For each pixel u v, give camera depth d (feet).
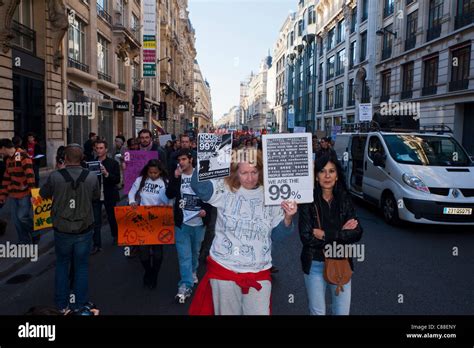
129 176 26.89
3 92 40.55
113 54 80.94
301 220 10.39
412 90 89.10
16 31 45.70
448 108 75.05
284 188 9.11
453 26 74.90
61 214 13.87
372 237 24.95
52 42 51.52
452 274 18.24
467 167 27.68
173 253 22.50
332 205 10.48
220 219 9.29
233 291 8.98
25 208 21.18
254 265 8.95
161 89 141.59
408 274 18.24
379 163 30.22
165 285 17.25
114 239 23.89
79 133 63.16
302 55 193.57
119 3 84.99
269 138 9.06
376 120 38.22
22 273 18.89
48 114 51.57
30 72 47.50
